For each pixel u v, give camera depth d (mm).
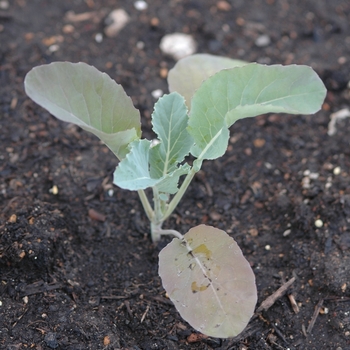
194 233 301
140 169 275
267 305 318
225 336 275
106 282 329
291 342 311
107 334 304
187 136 294
